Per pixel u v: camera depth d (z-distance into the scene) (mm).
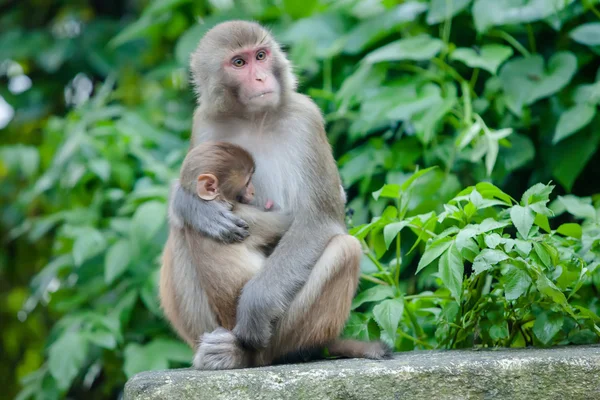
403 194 9688
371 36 13398
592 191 12820
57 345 12445
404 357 8344
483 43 12977
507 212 9039
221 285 8617
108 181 14672
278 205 9211
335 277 8352
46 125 17828
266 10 14969
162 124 16031
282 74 9438
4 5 20672
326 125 13766
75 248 13031
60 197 15344
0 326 18531
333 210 8859
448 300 9656
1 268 18406
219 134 9508
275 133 9273
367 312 10773
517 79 12148
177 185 9039
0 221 18297
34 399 14125
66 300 13773
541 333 8523
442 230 9719
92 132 14680
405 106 12047
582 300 9227
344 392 7453
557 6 12117
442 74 12664
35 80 19703
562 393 7473
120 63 18125
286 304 8391
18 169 17594
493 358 7641
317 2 14797
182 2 16047
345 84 12891
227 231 8617
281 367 7820
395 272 10344
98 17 19766
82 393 16766
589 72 12734
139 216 12789
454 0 12773
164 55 18172
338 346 8750
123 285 13430
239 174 8898
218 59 9352
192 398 7492
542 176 12344
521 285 8219
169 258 9125
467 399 7453
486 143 11359
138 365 12453
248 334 8328
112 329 12812
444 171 12148
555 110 12273
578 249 9375
